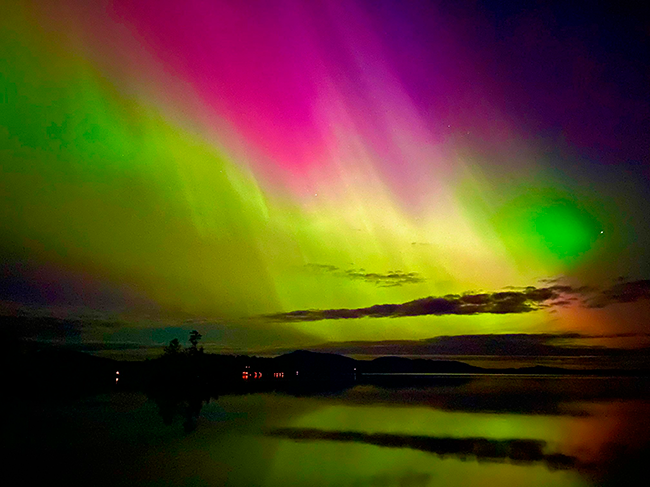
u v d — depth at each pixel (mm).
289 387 59781
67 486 14703
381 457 18500
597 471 16547
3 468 16859
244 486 14625
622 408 35781
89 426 26328
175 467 16891
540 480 15391
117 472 16281
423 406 37156
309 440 22047
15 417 29844
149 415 30938
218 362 78312
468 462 17734
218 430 24859
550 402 40281
